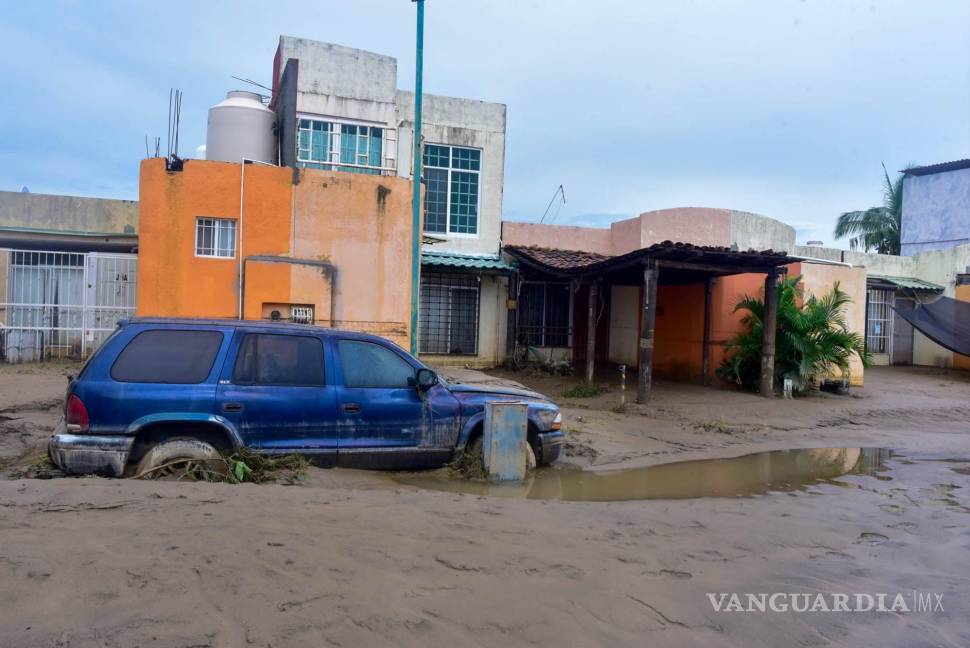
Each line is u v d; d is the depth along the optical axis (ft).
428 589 11.75
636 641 10.64
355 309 45.29
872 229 97.66
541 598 11.82
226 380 19.88
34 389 33.91
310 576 11.78
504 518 16.83
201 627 9.67
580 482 24.23
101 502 15.26
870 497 22.97
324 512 15.72
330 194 44.73
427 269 56.39
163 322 20.13
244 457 19.60
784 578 14.01
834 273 55.16
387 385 22.03
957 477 26.81
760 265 45.50
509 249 59.21
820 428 38.65
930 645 11.35
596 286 51.78
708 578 13.65
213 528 13.83
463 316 59.36
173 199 42.16
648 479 25.22
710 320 52.08
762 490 23.91
